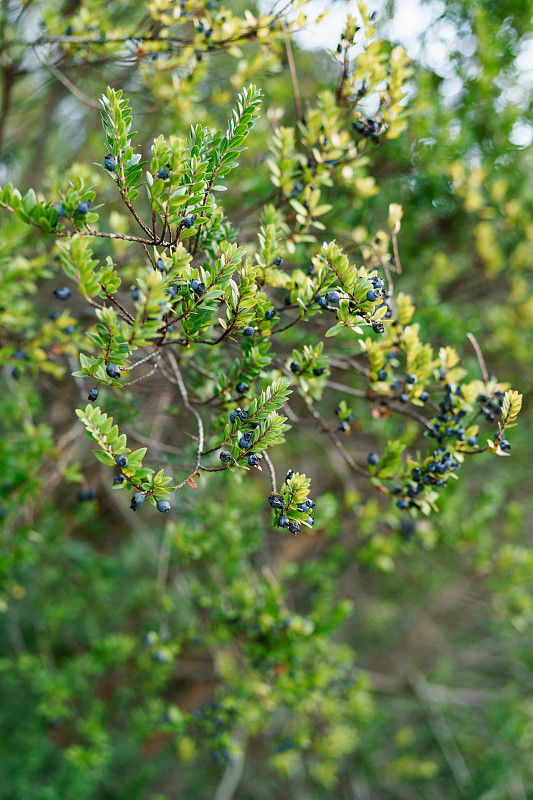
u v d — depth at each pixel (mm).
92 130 4852
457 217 4289
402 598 7727
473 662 7246
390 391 2230
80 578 5172
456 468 2059
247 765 6184
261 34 2486
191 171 1502
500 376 4656
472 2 3854
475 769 6027
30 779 4844
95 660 4363
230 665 3979
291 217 2492
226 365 2605
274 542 5207
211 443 2211
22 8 3082
